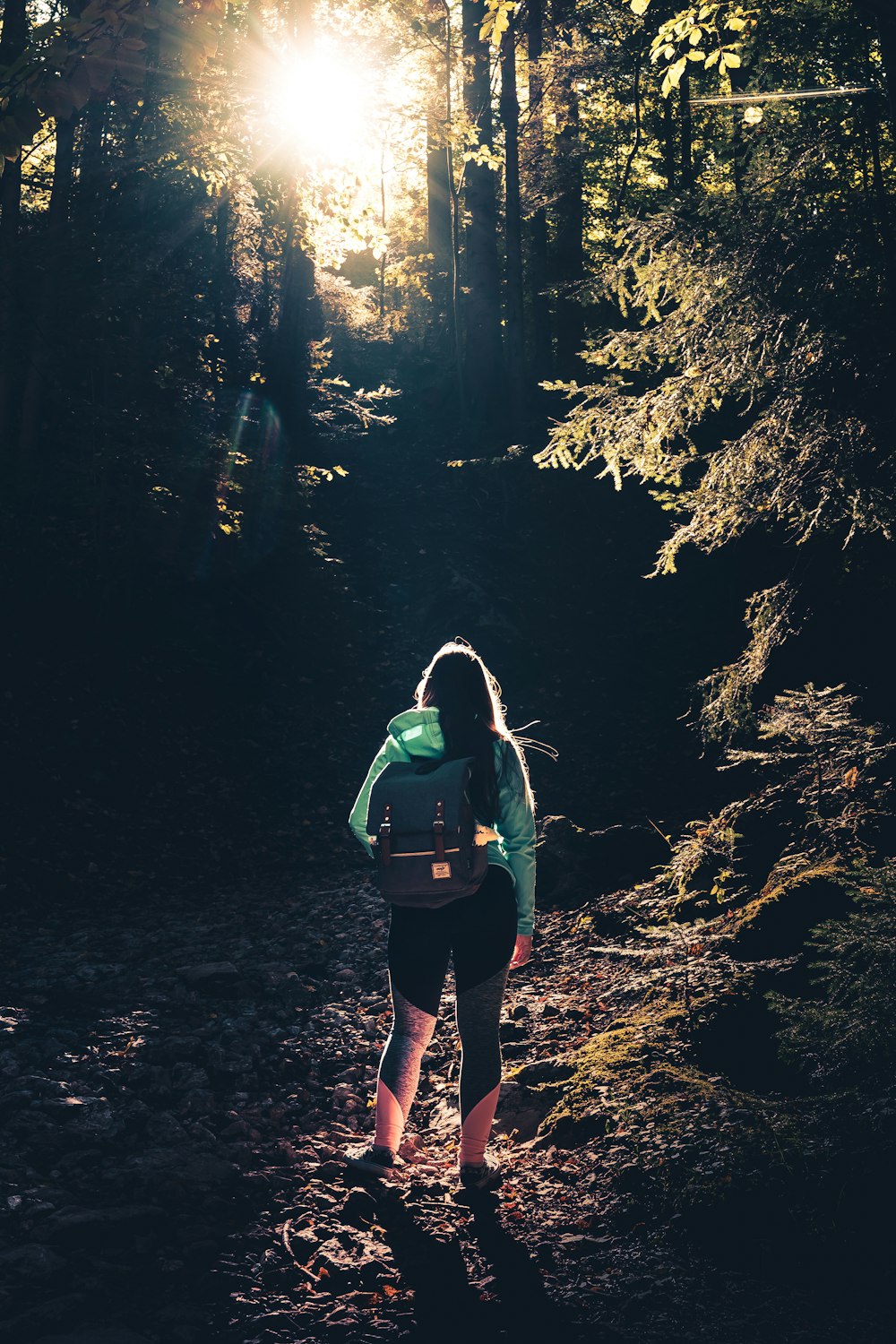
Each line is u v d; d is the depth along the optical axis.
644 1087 4.06
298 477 15.44
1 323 11.91
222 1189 3.63
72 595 11.91
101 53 3.79
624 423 7.20
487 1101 3.66
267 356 17.50
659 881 6.69
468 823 3.46
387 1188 3.68
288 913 8.12
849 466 6.16
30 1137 3.84
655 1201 3.46
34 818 9.26
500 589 16.31
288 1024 5.50
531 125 21.53
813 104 6.92
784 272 6.23
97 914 8.13
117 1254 3.17
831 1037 3.49
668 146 22.16
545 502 17.91
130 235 12.80
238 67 11.98
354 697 13.70
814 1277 3.05
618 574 16.55
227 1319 2.88
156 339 12.20
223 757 11.44
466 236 23.23
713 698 7.47
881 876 3.84
